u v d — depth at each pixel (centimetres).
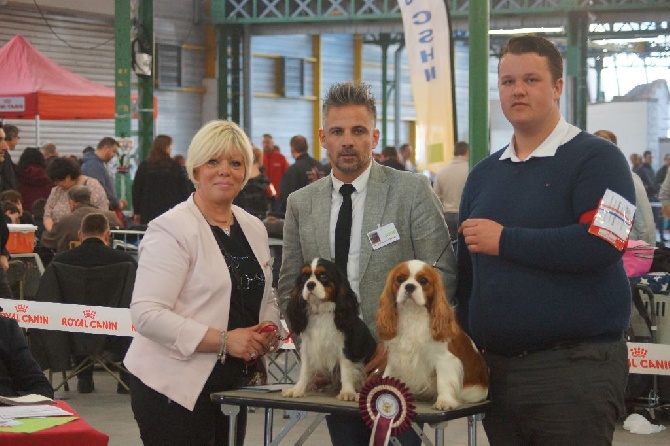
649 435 723
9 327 442
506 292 373
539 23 2391
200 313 401
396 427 354
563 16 2369
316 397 386
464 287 415
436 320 370
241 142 414
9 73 1638
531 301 369
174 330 389
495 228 365
